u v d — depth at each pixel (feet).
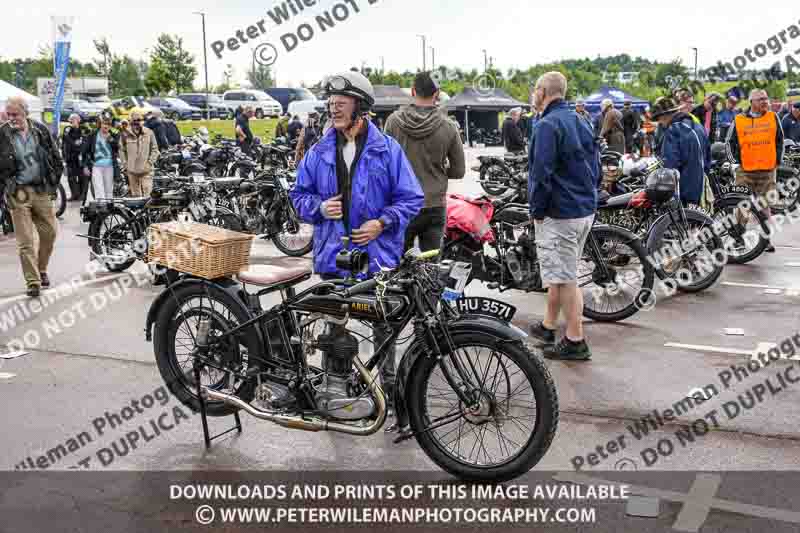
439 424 12.81
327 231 14.11
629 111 64.13
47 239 25.94
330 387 12.84
